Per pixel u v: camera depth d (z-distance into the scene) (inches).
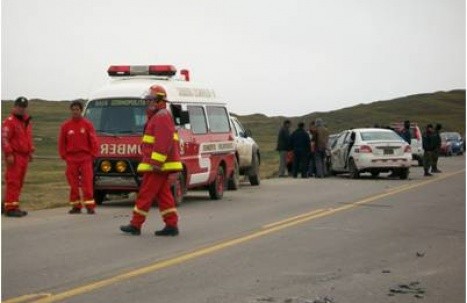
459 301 329.7
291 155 1248.8
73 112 638.5
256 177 989.8
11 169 618.5
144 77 743.1
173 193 687.7
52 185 1009.5
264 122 5231.3
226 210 669.9
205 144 750.5
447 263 416.2
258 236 504.7
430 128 1194.6
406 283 363.6
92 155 644.1
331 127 4911.4
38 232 522.6
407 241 491.2
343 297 332.8
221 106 815.7
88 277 368.2
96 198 727.1
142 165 502.9
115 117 693.9
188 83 756.0
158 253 435.8
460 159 1963.6
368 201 750.5
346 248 460.8
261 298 327.3
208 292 337.4
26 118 625.9
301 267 398.3
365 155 1107.3
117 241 480.7
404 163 1103.0
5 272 379.6
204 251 443.5
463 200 762.8
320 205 711.7
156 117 496.4
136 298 325.7
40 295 329.7
